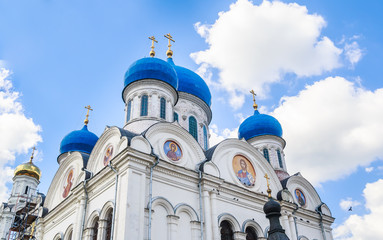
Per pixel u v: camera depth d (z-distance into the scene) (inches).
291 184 1334.9
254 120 1679.4
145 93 1264.8
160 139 1003.3
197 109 1536.7
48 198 1343.5
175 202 930.1
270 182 1246.9
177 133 1062.4
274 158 1582.2
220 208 1017.5
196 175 1005.8
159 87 1282.0
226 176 1108.5
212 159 1083.9
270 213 690.8
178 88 1517.0
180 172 973.2
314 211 1337.4
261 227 1098.7
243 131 1685.5
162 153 978.7
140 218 816.3
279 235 647.8
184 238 900.0
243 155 1218.0
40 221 1282.0
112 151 1031.0
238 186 1090.1
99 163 1085.8
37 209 1370.6
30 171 2073.1
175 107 1476.4
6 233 1715.1
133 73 1293.1
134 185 848.9
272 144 1616.6
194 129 1480.1
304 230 1252.5
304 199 1358.3
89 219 971.3
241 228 1039.0
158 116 1218.6
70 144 1608.0
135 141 911.7
